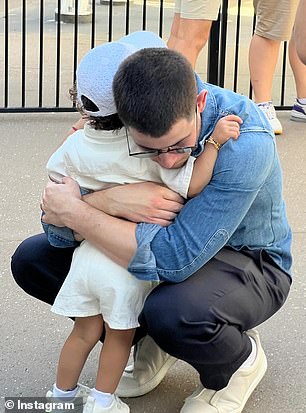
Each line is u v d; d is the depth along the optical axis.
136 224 2.39
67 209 2.43
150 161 2.38
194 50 4.97
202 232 2.34
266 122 2.43
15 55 8.21
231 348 2.36
